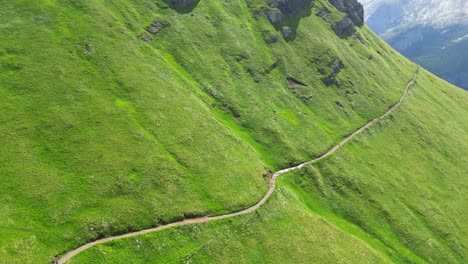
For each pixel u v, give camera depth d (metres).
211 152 84.50
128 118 80.62
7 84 75.56
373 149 121.81
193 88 104.00
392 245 91.69
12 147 65.62
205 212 71.19
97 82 85.31
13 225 55.22
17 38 85.31
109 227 60.19
